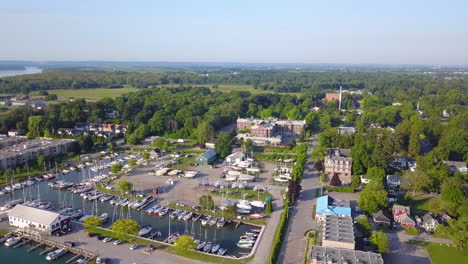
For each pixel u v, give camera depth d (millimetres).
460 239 120625
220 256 118750
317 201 153750
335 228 124875
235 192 178875
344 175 197375
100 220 141500
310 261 111188
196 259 117250
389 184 179500
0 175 192500
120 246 125062
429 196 167000
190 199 170125
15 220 140500
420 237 131500
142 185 188625
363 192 154375
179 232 138750
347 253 109812
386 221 139875
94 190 180750
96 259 116000
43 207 157375
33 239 129875
